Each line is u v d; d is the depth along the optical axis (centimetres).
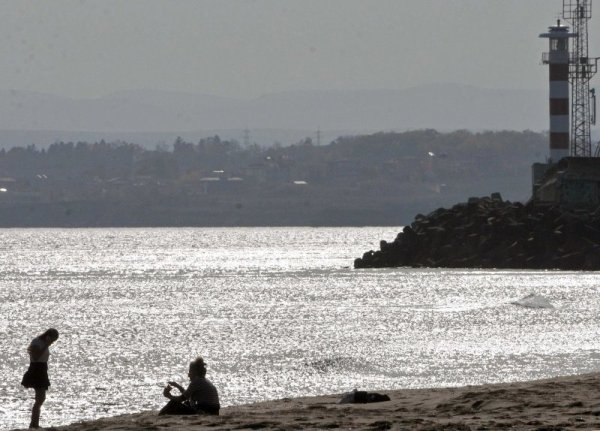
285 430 7625
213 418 8525
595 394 9594
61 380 18438
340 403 10225
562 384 10794
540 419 7762
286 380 18088
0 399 16188
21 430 8812
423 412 8662
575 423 7456
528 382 12325
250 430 7712
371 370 19075
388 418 8169
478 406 8931
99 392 17038
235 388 17250
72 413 15038
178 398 9388
